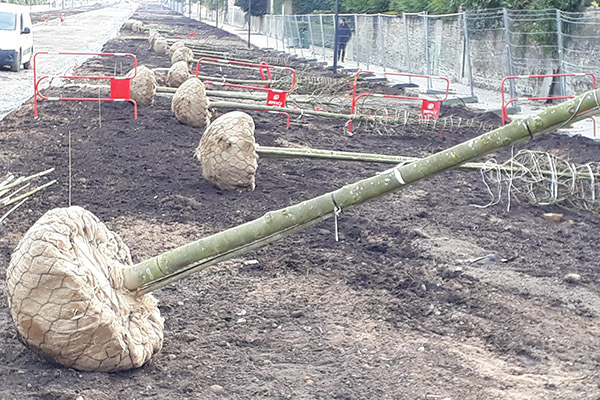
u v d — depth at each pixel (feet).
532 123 15.72
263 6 216.13
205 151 34.42
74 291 15.19
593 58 67.41
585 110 15.60
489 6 82.38
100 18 281.33
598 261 25.96
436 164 16.17
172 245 26.96
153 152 42.86
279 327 19.76
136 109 54.24
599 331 19.81
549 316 20.81
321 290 22.63
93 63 99.81
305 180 38.06
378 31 112.06
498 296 22.18
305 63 115.65
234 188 34.42
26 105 59.93
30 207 30.76
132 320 16.67
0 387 15.16
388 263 25.30
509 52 70.49
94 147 43.83
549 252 26.96
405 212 31.94
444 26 91.76
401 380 16.74
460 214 32.07
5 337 18.13
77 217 16.05
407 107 69.77
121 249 17.60
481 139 15.99
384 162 35.58
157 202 32.35
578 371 17.35
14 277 15.19
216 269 24.17
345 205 16.62
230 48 133.39
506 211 32.73
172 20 287.07
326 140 51.13
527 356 18.31
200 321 19.98
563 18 71.67
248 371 16.96
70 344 15.49
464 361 17.81
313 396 15.85
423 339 19.25
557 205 33.65
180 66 69.67
